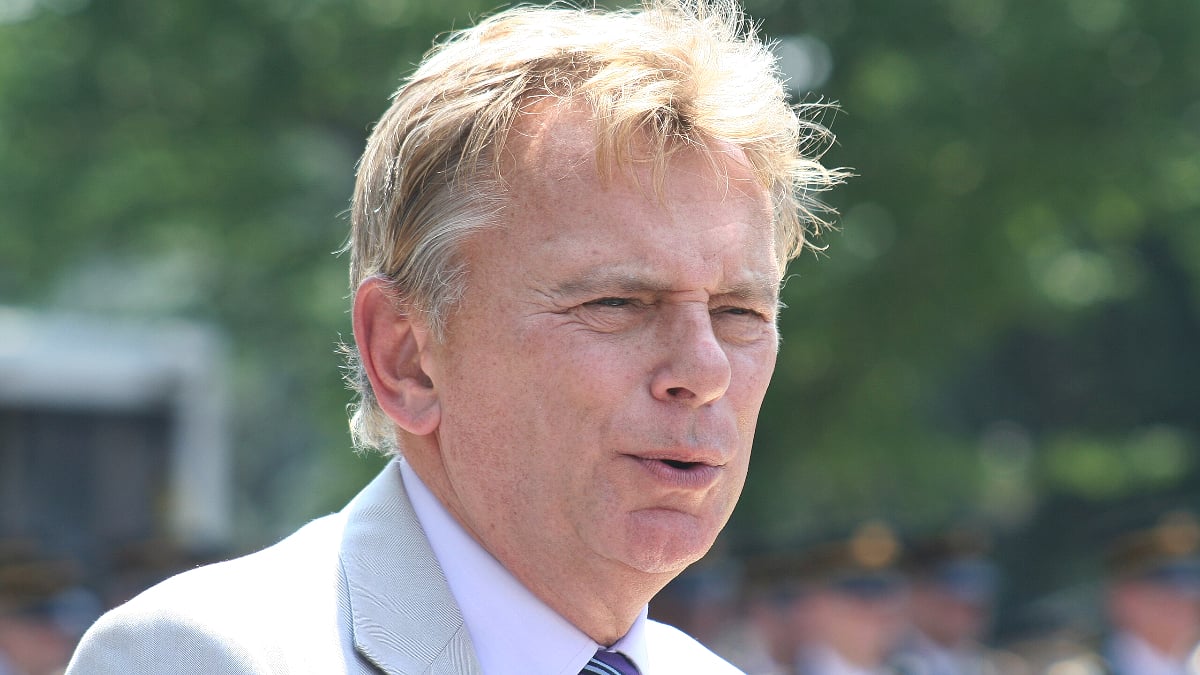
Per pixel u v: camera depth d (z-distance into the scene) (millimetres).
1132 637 16219
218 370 29469
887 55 22875
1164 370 42000
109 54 25641
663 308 4258
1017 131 22844
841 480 27781
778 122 4652
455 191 4352
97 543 25984
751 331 4480
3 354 26438
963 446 31094
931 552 19094
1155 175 23594
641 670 4582
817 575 16969
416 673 4074
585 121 4293
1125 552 16266
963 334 25297
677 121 4305
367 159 4695
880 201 22859
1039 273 26422
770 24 23078
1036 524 39969
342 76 24688
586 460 4195
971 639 19250
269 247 28109
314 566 4258
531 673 4340
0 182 26828
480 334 4289
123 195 27062
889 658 16922
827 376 24688
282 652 3934
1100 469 35594
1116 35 22797
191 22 24828
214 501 28250
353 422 4945
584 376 4176
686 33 4574
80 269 31312
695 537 4258
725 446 4254
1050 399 42625
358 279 4703
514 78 4371
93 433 27125
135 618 3959
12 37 26719
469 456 4332
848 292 23594
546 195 4246
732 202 4387
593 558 4285
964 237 23484
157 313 32438
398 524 4418
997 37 22828
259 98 25484
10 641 16031
